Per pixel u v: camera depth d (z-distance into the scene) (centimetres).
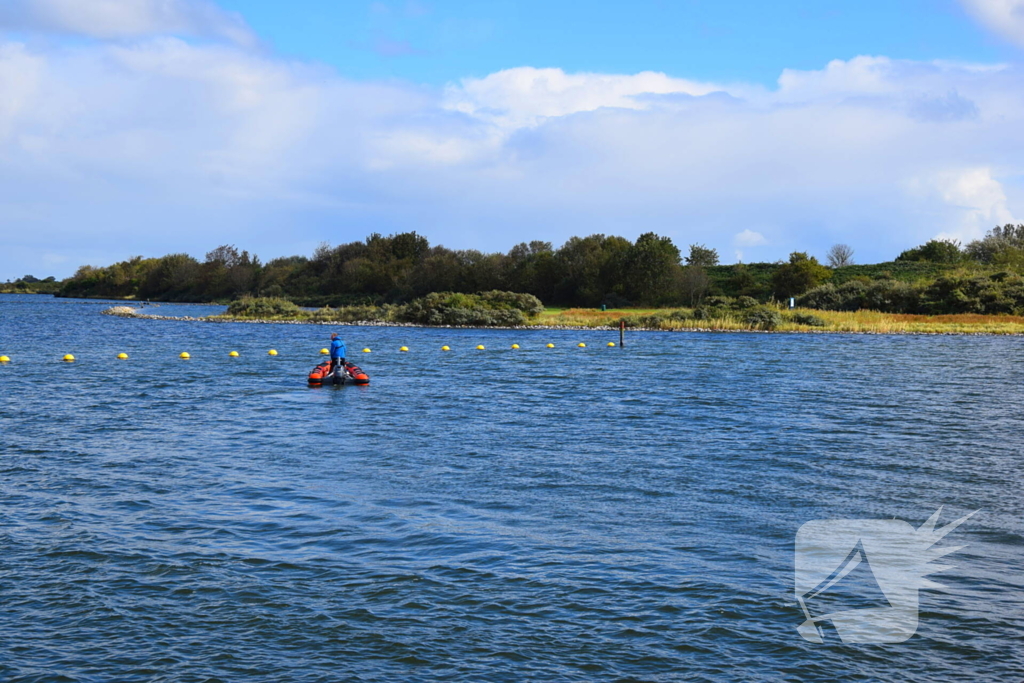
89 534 1266
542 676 848
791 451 1905
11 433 2111
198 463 1769
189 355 4491
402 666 867
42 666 862
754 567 1142
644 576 1106
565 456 1852
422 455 1861
